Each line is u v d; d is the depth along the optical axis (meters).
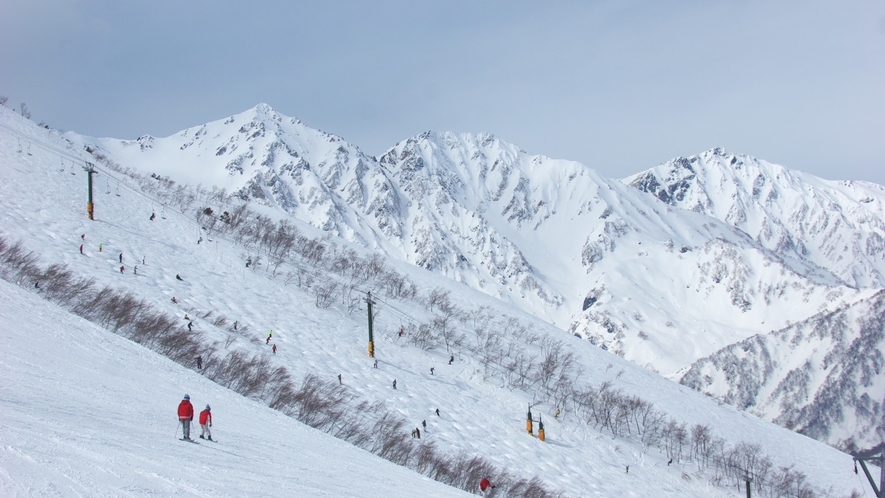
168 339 68.81
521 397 95.31
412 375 90.81
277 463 28.70
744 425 123.62
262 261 119.56
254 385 65.19
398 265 162.88
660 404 116.25
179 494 18.95
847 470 116.44
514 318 145.00
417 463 60.66
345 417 66.88
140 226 115.69
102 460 20.38
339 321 102.94
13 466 17.53
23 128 157.62
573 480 72.50
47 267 79.88
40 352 39.50
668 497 77.50
